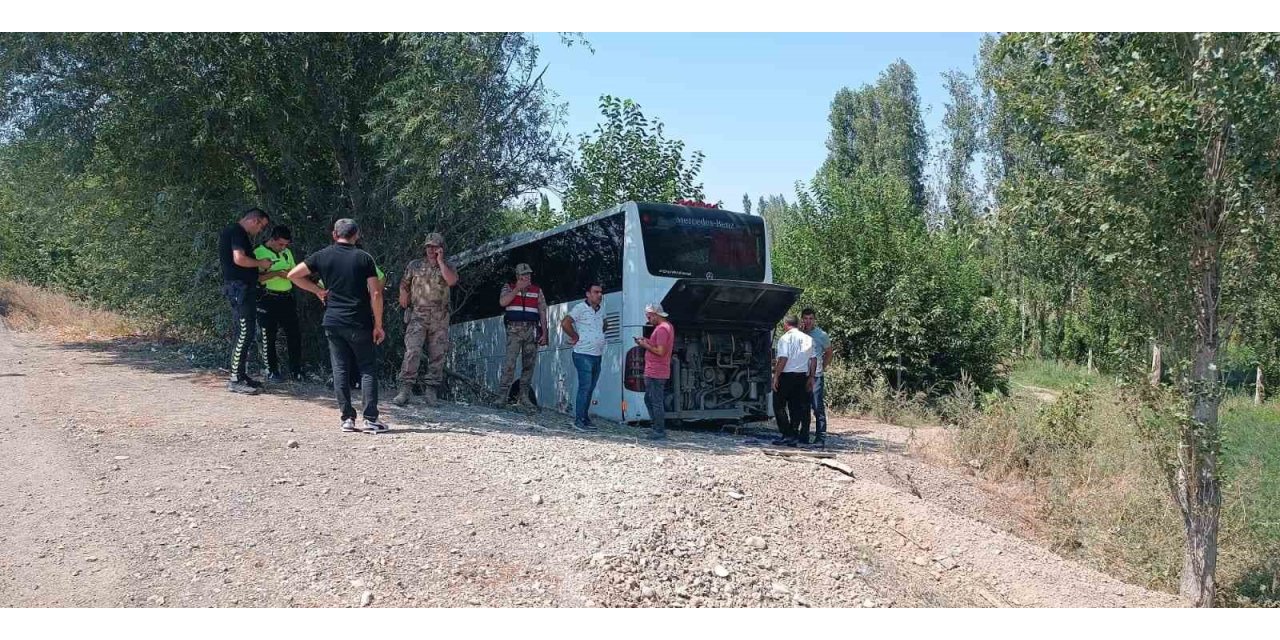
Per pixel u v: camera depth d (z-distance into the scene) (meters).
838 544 7.79
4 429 8.59
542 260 14.61
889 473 10.73
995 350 22.03
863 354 20.83
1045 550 8.49
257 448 8.38
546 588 5.82
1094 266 8.48
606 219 13.11
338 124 13.90
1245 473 12.15
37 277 25.83
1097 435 12.59
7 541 5.81
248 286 11.46
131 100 12.24
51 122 12.48
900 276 20.77
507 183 14.27
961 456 12.64
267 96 12.84
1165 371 8.57
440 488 7.58
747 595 6.27
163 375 12.61
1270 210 7.90
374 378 9.45
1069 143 8.12
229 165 14.02
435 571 5.88
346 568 5.79
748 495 8.47
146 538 6.00
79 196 14.81
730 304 12.71
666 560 6.55
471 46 12.93
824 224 22.14
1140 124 7.58
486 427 10.59
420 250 14.53
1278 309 8.23
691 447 10.83
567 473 8.41
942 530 8.34
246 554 5.88
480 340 16.02
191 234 13.98
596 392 13.01
